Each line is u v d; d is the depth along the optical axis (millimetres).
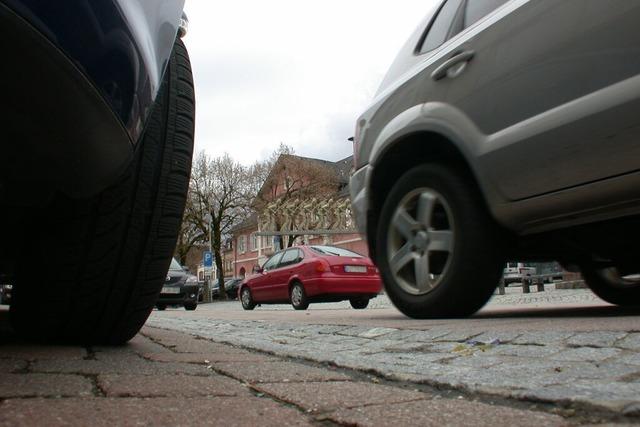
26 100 1458
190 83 2674
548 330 2693
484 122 3486
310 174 39844
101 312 2445
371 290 11531
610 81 2811
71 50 1426
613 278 4973
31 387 1478
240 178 39938
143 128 1805
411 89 4145
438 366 2029
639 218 3377
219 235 40750
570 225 3238
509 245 3764
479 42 3637
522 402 1371
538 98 3160
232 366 1979
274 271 12703
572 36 3016
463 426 1150
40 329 2482
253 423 1168
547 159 3100
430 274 3986
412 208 4168
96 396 1389
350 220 34469
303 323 4559
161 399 1371
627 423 1150
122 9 1586
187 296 15492
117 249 2330
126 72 1604
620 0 2811
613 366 1843
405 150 4223
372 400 1396
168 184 2447
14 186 1785
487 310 5203
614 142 2797
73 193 1875
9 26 1299
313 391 1512
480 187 3510
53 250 2328
